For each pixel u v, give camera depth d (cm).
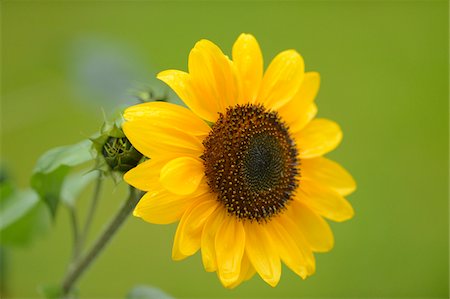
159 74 68
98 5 138
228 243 69
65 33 105
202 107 69
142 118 67
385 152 136
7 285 85
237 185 70
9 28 128
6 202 81
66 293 76
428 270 123
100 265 112
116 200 115
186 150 68
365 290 120
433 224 129
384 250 124
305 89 73
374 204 129
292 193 72
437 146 137
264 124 71
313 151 73
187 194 67
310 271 71
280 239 71
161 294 78
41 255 110
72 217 78
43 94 101
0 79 121
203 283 114
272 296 116
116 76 96
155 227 115
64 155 71
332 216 73
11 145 117
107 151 68
